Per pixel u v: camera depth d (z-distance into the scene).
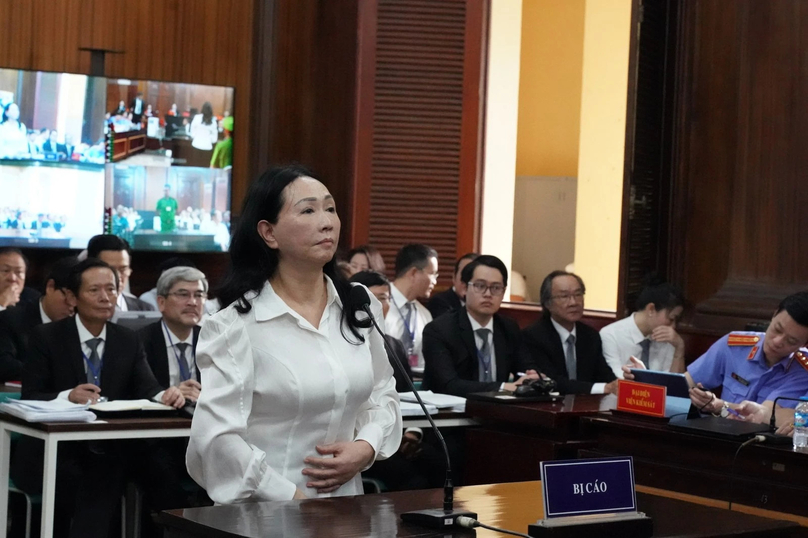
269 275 2.33
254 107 6.76
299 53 6.71
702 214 5.35
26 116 6.10
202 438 2.21
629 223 5.23
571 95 6.97
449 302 5.60
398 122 6.38
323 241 2.27
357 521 1.89
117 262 5.33
